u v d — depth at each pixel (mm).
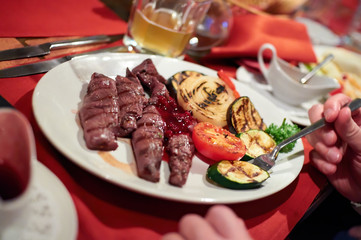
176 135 293
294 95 444
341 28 803
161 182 256
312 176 359
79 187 235
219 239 184
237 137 331
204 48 482
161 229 235
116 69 343
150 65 354
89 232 209
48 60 326
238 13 592
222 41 491
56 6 423
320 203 387
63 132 243
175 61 393
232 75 469
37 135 252
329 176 367
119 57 350
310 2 814
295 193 326
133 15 396
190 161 279
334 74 584
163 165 276
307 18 810
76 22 411
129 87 310
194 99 349
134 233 222
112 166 246
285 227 286
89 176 244
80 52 364
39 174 202
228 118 350
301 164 332
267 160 317
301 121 411
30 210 155
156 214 242
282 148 349
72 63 308
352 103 348
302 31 566
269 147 342
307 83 466
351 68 624
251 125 364
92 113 264
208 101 355
